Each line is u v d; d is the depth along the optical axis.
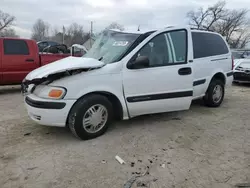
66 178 2.68
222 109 5.54
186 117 4.86
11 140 3.60
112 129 4.09
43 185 2.56
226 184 2.62
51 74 3.33
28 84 3.66
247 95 7.35
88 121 3.59
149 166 2.96
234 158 3.19
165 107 4.20
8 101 6.04
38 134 3.84
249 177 2.75
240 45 52.50
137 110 3.96
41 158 3.09
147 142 3.62
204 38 5.16
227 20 51.19
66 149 3.35
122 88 3.76
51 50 9.05
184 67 4.25
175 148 3.45
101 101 3.64
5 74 6.83
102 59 3.96
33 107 3.47
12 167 2.88
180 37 4.30
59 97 3.36
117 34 4.37
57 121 3.42
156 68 3.97
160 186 2.57
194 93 4.93
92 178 2.69
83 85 3.46
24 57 7.11
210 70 5.23
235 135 3.98
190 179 2.70
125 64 3.75
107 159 3.10
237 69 9.20
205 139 3.79
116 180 2.66
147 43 3.95
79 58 3.96
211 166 2.98
